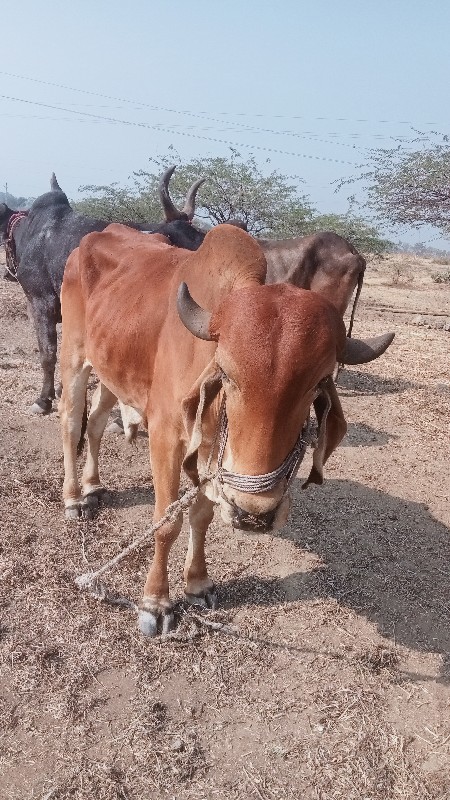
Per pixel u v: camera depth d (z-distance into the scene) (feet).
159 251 6.32
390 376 14.34
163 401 5.27
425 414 11.82
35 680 5.05
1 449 8.91
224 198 35.76
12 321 16.99
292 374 3.86
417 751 4.73
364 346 4.42
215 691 5.12
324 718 4.94
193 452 4.45
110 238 7.00
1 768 4.35
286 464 4.15
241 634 5.73
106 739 4.62
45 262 10.19
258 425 3.96
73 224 10.18
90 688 5.05
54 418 10.21
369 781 4.44
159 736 4.67
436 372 14.83
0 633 5.49
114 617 5.80
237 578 6.53
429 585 6.69
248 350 3.87
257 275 4.80
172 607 5.78
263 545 7.14
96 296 6.38
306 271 12.10
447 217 24.13
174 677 5.23
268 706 5.01
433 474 9.34
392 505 8.32
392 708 5.09
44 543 6.81
